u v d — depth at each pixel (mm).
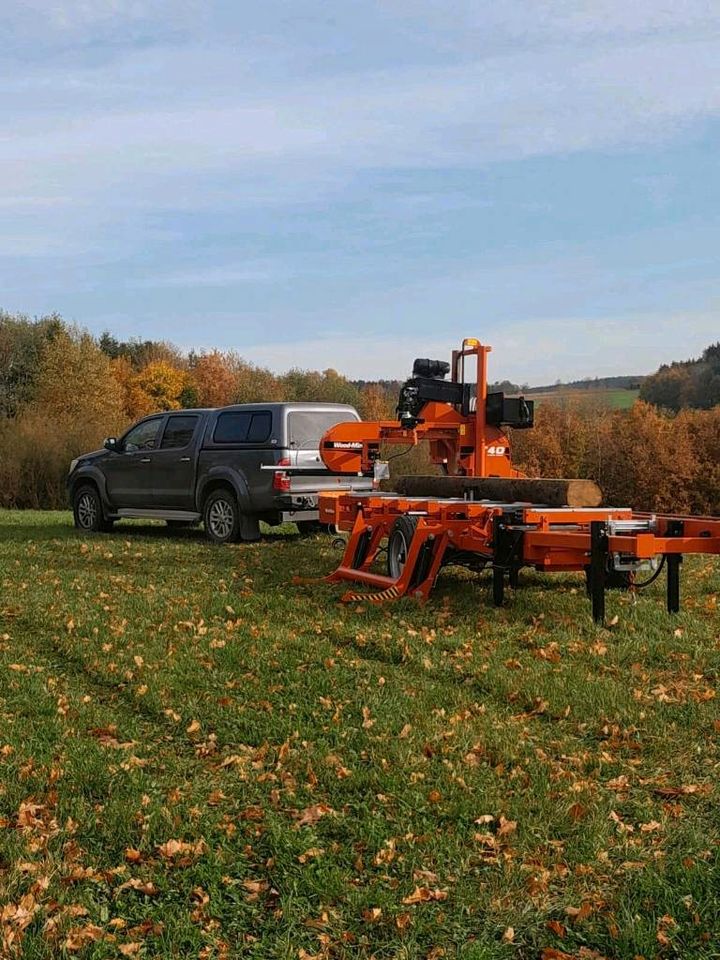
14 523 18453
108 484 15859
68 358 52094
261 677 6723
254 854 4262
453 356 11305
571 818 4516
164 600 9312
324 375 76750
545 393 65750
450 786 4832
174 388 70000
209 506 14195
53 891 3943
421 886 3965
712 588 9430
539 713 6000
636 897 3826
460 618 8406
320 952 3578
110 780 4953
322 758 5219
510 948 3580
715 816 4527
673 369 66125
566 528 8797
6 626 8477
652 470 51844
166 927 3721
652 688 6359
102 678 6809
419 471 28203
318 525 15336
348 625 8164
